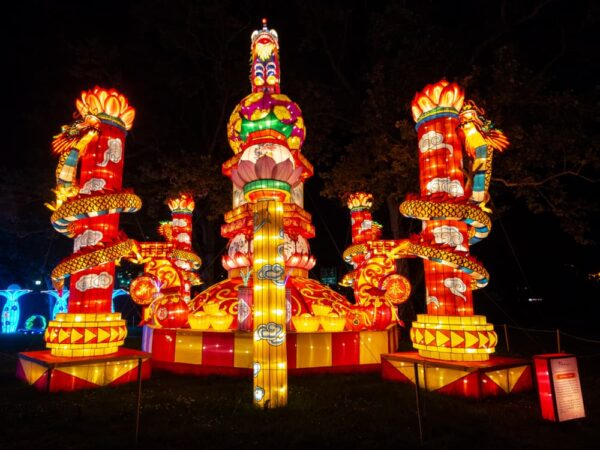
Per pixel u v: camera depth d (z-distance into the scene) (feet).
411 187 53.83
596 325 84.94
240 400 24.57
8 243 97.55
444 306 27.94
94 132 30.14
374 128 55.16
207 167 60.75
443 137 29.32
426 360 27.58
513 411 23.00
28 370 29.60
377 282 37.68
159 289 36.94
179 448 18.02
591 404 24.82
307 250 40.40
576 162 51.98
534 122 54.54
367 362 33.96
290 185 26.20
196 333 33.17
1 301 100.94
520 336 65.57
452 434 19.40
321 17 65.57
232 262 39.32
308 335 32.48
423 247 27.63
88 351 28.58
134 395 25.73
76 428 20.25
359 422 21.09
